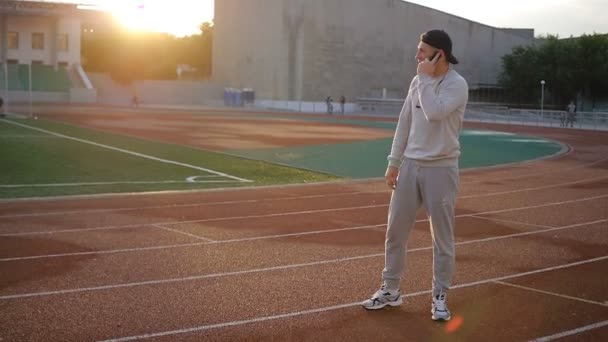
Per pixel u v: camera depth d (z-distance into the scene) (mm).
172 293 6469
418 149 5516
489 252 8648
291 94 72375
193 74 103062
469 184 16828
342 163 21703
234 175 17750
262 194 14047
